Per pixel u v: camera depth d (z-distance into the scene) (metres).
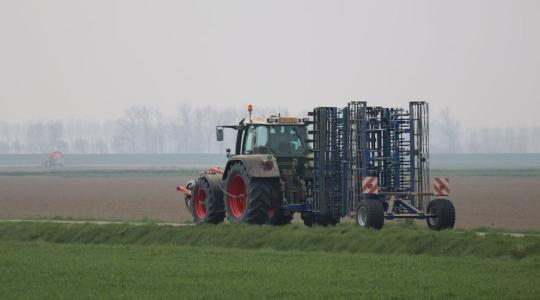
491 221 95.75
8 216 104.44
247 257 57.31
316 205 72.56
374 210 66.81
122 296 43.03
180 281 47.41
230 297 42.34
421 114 70.06
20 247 66.06
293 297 42.22
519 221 95.81
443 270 49.75
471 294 42.03
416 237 59.12
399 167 70.69
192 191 81.56
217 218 78.50
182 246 65.88
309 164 74.81
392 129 70.88
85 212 113.62
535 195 158.88
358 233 62.38
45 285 46.72
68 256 59.50
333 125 72.31
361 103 70.19
